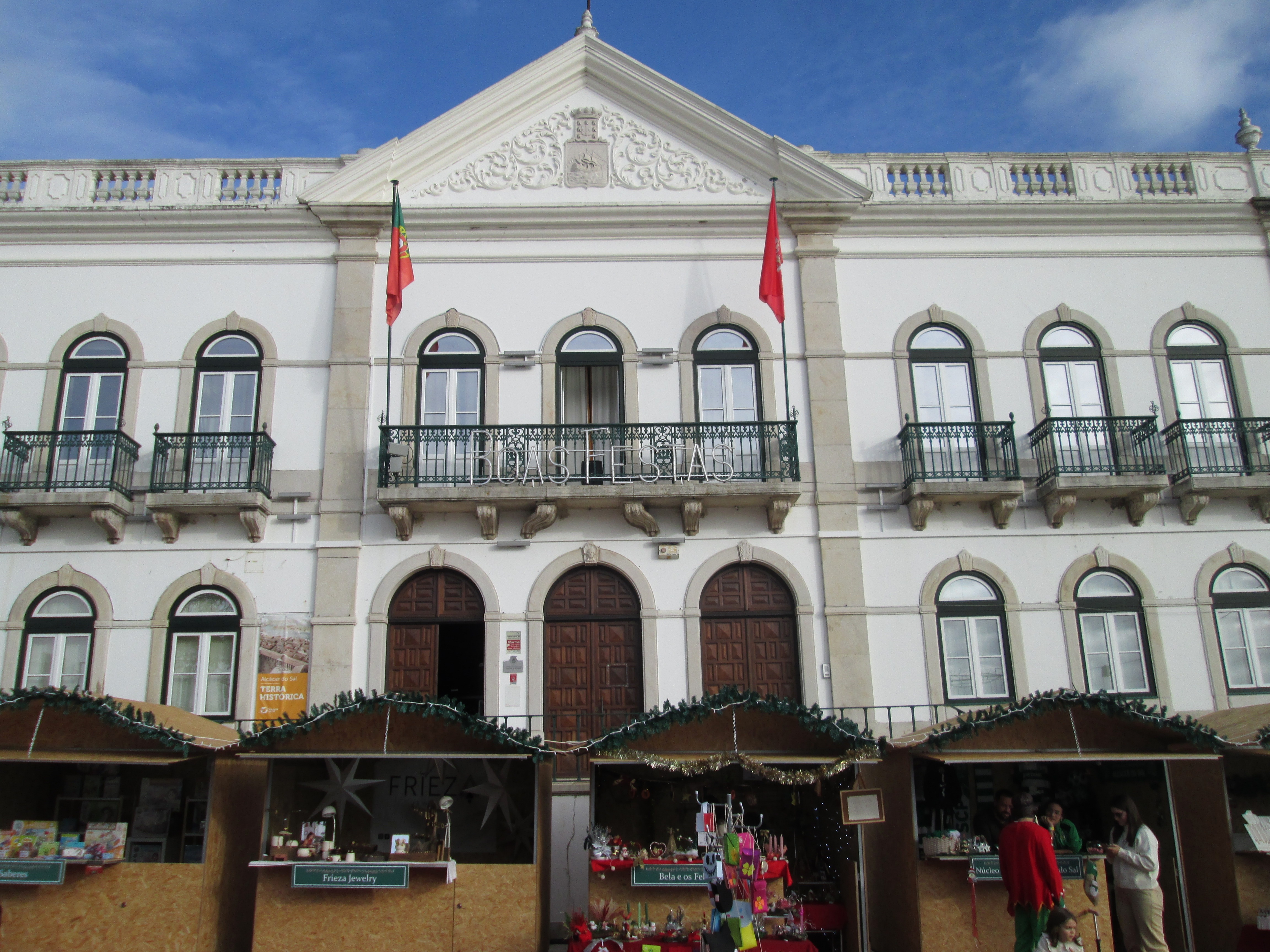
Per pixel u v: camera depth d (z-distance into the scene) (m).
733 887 7.89
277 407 13.02
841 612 12.42
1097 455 13.02
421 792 9.66
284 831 8.65
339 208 13.55
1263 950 8.16
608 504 12.52
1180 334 13.83
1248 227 14.15
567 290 13.59
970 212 13.93
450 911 8.15
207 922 8.32
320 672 12.05
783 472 12.47
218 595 12.35
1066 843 8.46
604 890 8.47
